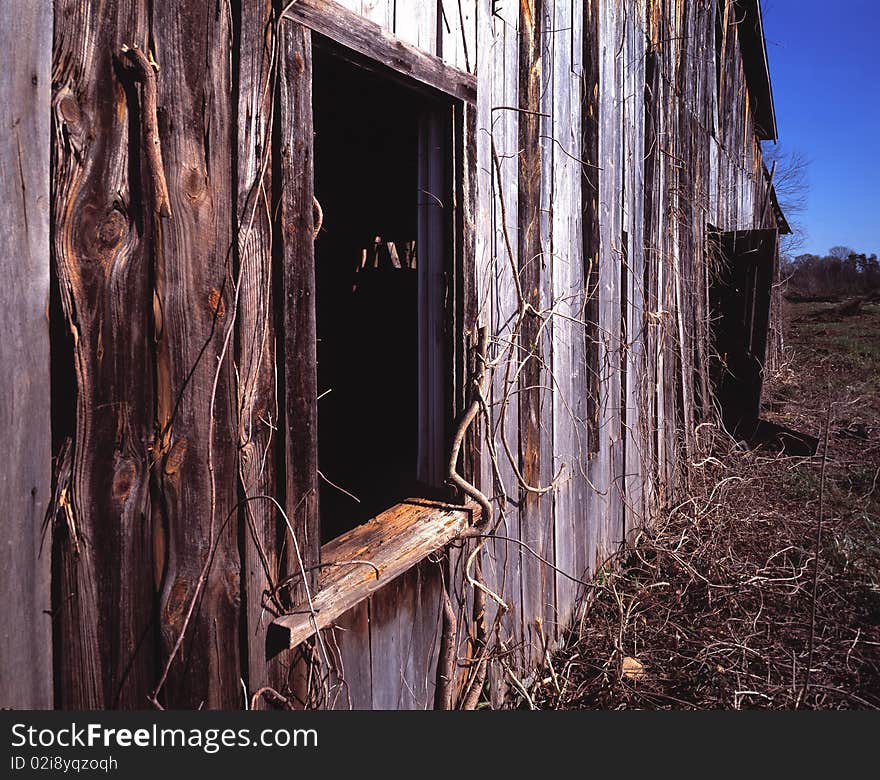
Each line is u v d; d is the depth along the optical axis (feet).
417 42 7.27
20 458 3.70
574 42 11.73
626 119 14.57
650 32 16.14
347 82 8.80
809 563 14.10
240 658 5.19
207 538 4.87
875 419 27.09
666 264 17.94
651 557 14.92
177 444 4.63
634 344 15.34
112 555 4.22
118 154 4.19
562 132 11.30
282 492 5.57
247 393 5.22
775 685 10.07
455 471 8.05
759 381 23.29
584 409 12.48
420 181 8.23
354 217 11.94
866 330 60.59
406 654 7.47
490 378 8.84
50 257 3.85
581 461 12.37
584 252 12.44
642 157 15.78
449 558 8.23
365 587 6.23
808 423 27.09
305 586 5.47
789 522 16.07
